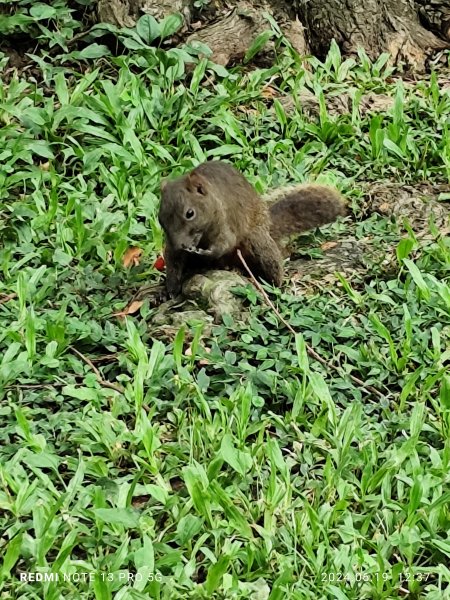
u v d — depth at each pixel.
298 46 2.98
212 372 2.22
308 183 2.54
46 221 2.51
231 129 2.72
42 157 2.69
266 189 2.59
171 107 2.76
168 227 2.34
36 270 2.38
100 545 1.97
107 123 2.71
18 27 2.88
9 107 2.71
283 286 2.42
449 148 2.72
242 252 2.41
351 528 1.99
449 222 2.54
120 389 2.18
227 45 2.93
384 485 2.04
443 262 2.44
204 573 1.97
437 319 2.32
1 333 2.26
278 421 2.13
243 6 2.99
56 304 2.36
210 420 2.12
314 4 3.00
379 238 2.51
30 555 1.95
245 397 2.11
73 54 2.85
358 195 2.63
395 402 2.19
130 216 2.53
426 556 2.00
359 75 2.93
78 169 2.66
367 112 2.84
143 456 2.08
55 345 2.22
